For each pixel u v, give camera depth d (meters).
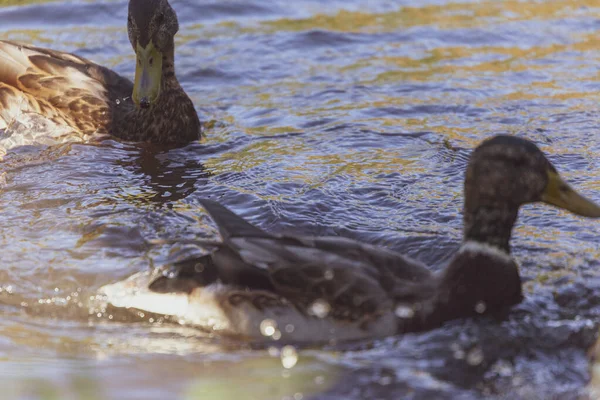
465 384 10.91
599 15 28.38
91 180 17.38
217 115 21.36
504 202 12.44
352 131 19.98
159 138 19.64
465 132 19.91
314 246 12.55
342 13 28.38
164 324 12.59
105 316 12.80
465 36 26.50
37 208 15.97
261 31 26.72
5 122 19.47
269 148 19.14
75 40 25.81
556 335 11.89
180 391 10.75
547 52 25.27
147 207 16.05
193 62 24.45
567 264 13.76
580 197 12.47
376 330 11.87
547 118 20.59
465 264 12.47
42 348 11.91
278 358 11.57
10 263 13.99
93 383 10.92
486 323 12.12
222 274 12.59
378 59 24.78
